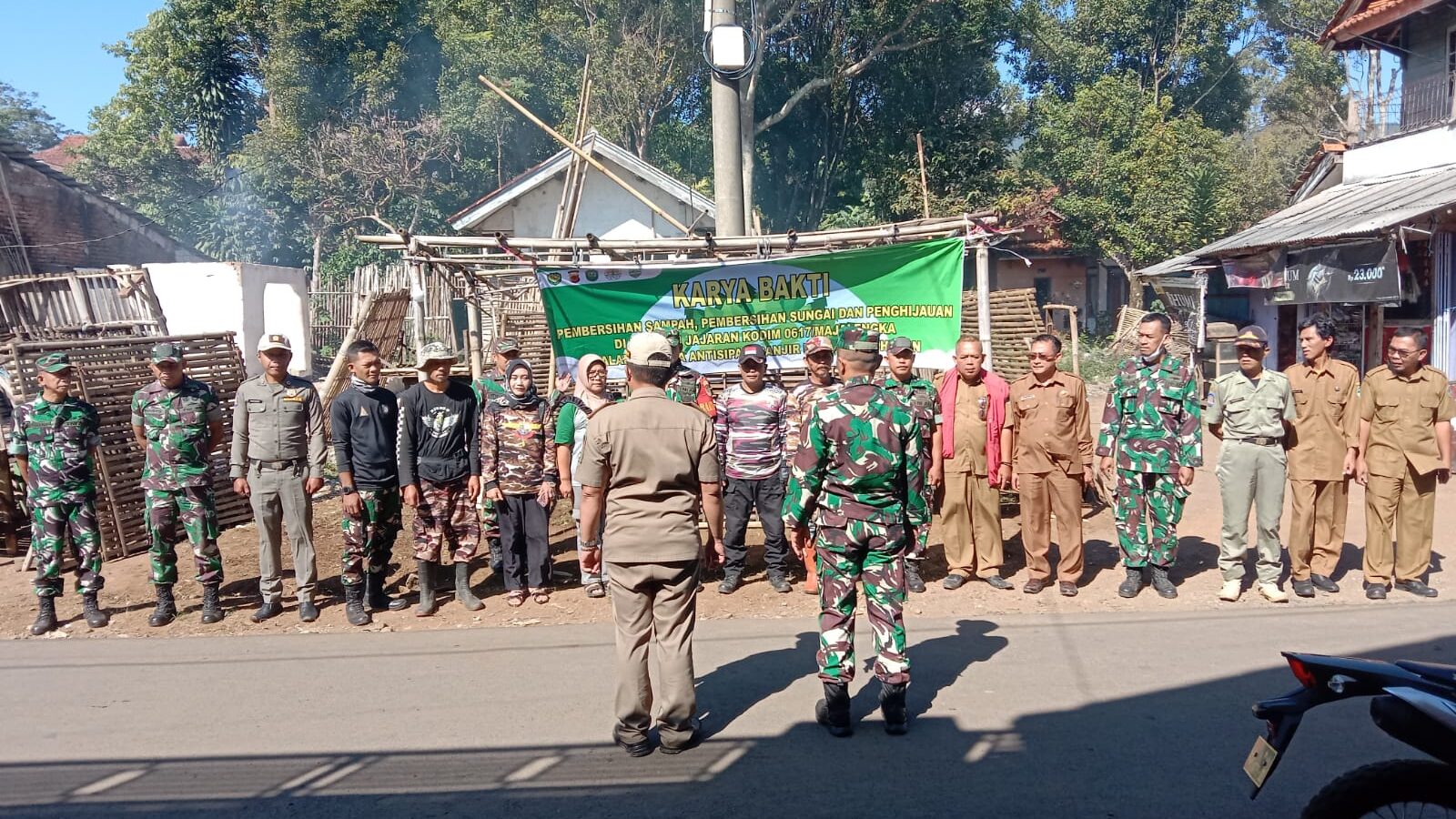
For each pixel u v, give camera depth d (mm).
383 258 29141
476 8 29672
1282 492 6863
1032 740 4691
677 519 4672
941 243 8758
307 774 4488
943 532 7602
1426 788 3064
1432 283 12906
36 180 19609
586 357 7453
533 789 4293
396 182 29703
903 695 4781
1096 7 35375
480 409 7406
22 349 8820
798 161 32938
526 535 7336
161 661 6207
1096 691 5297
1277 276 14883
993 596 7305
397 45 31094
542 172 20391
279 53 30469
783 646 6230
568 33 27516
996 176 29875
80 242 20500
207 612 7051
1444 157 15711
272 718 5168
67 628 7031
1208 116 36812
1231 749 4543
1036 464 7203
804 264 8875
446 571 8250
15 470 9484
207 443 7070
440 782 4379
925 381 7312
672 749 4656
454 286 9758
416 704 5320
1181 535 8984
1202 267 17969
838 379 7582
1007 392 7473
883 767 4438
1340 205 15867
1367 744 4582
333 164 30062
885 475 4750
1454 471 11258
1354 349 15133
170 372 6922
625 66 26625
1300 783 4203
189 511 6977
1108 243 29016
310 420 7039
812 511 4945
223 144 33844
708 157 30562
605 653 6152
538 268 8852
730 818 3992
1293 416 6836
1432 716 3047
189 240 31531
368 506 7016
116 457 9148
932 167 29641
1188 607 6906
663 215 11250
